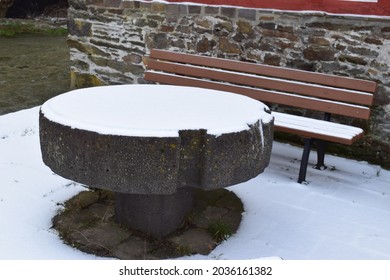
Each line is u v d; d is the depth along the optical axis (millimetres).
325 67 4652
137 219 3182
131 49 5766
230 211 3547
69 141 2834
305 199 3797
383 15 4254
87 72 6191
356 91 4258
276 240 3201
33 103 6203
